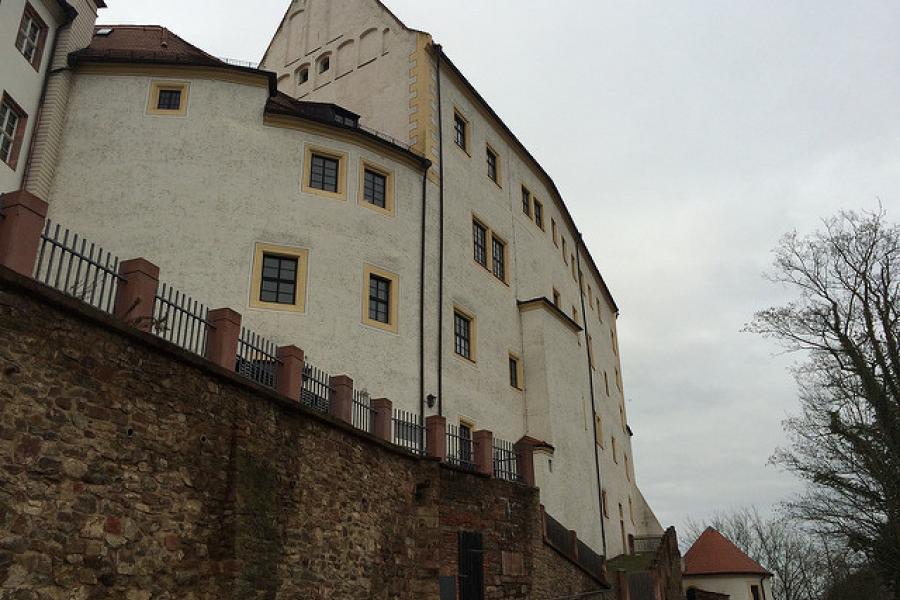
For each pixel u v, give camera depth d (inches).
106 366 377.4
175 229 877.8
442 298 1051.9
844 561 1282.0
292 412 508.4
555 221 1566.2
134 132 911.0
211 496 430.9
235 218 901.8
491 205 1263.5
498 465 831.7
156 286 439.5
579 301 1654.8
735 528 2817.4
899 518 1118.4
